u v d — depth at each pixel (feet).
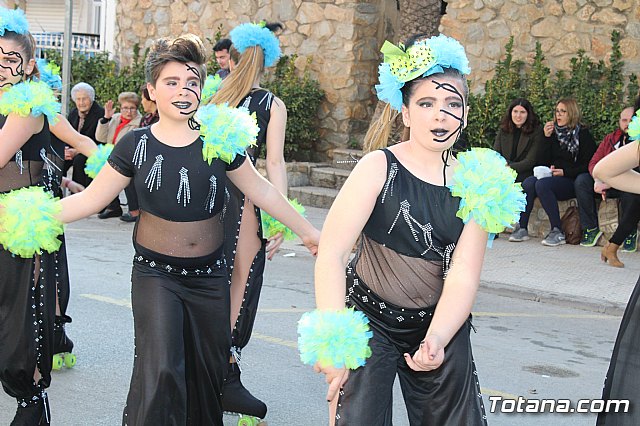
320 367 10.66
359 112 51.39
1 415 17.56
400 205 11.22
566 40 43.04
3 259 15.52
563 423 18.10
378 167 11.28
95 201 13.91
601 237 37.91
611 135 36.47
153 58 13.55
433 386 11.25
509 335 25.62
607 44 41.93
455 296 11.13
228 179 14.97
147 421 12.84
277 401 18.95
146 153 13.58
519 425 17.93
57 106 16.26
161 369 12.97
